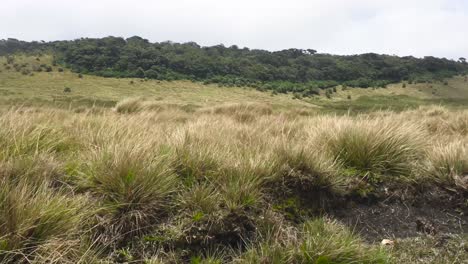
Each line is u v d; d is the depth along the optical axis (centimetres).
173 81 9850
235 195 345
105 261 271
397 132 519
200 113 1213
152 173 343
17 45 14288
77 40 12538
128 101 1177
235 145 484
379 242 359
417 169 472
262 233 333
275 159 420
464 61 15150
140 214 312
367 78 11850
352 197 426
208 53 12975
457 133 721
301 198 399
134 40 12725
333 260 293
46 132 468
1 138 396
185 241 309
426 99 10112
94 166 354
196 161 400
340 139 500
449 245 353
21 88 7619
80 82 8875
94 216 303
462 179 439
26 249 248
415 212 416
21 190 283
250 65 11606
